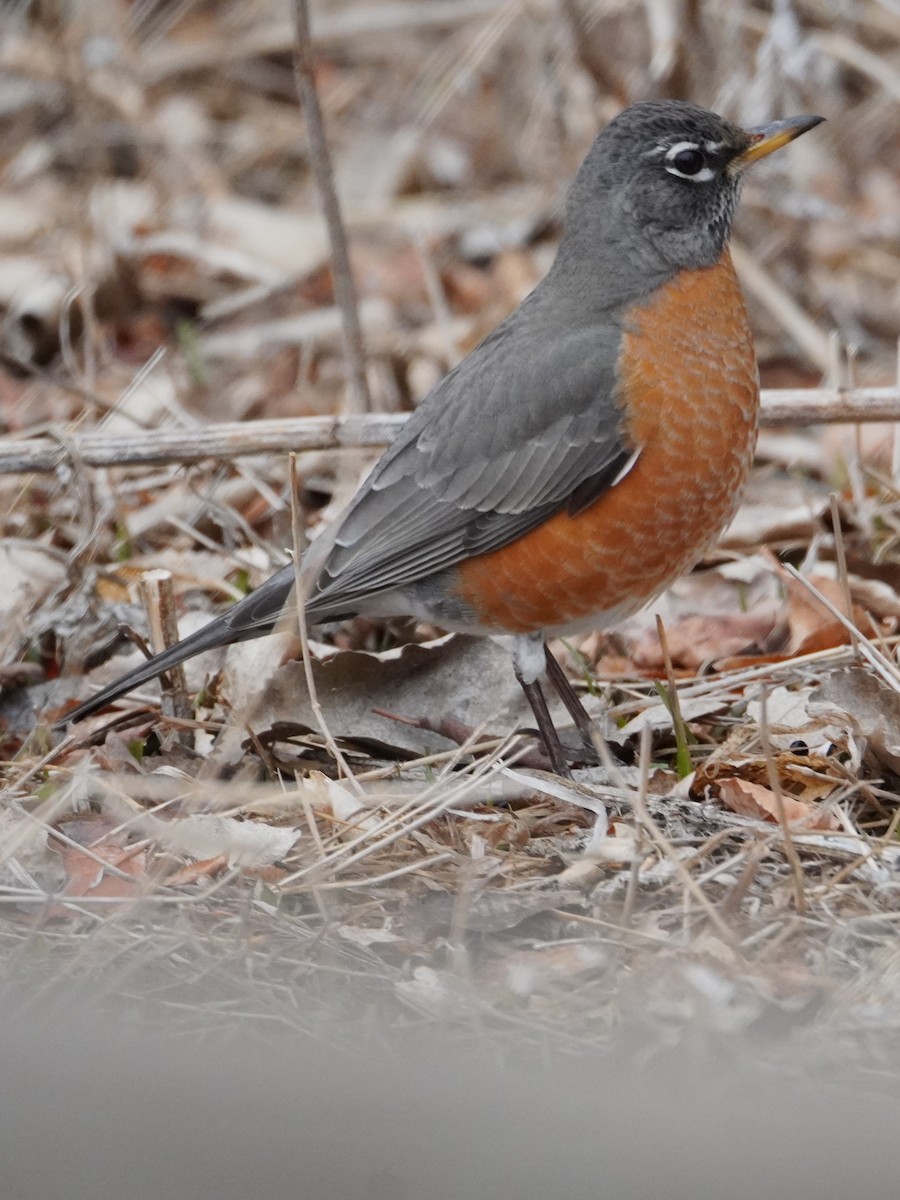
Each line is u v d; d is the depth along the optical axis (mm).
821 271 16844
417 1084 5039
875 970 7266
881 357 15688
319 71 20375
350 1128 4711
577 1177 4582
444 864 8375
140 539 12867
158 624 10516
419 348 15617
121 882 8289
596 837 8453
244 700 10188
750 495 13367
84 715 9875
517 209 17938
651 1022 6805
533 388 9812
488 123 18953
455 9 19219
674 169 9984
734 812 8938
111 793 8930
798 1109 5648
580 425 9688
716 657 11164
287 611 9859
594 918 7832
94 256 16484
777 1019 6781
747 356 9883
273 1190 4641
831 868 8203
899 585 11703
